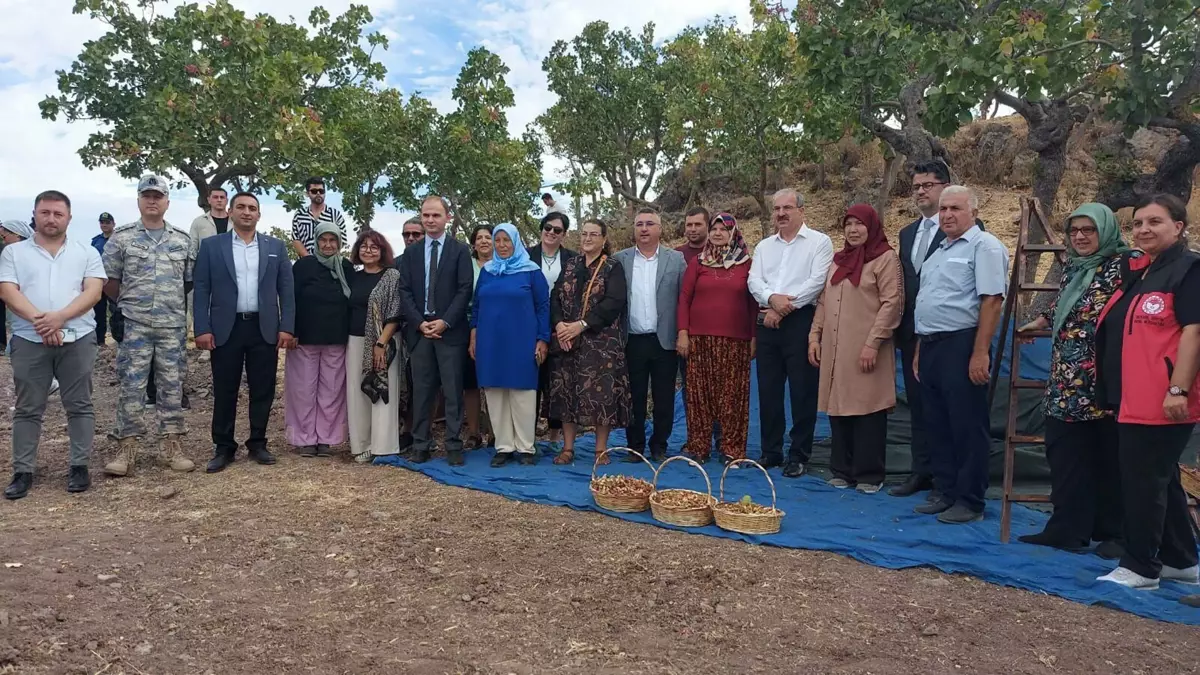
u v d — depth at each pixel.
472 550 4.38
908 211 14.62
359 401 6.52
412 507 5.21
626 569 4.11
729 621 3.52
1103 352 4.09
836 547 4.44
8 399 9.23
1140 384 3.73
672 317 6.48
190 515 4.92
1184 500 3.97
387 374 6.41
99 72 12.63
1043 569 4.09
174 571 3.96
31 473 5.36
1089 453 4.35
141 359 5.84
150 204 5.78
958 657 3.22
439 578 3.97
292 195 12.51
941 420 5.09
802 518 4.98
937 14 7.95
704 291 6.28
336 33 14.55
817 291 5.83
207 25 11.91
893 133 8.46
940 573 4.16
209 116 11.73
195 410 8.78
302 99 13.63
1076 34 6.56
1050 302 7.12
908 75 7.86
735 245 6.29
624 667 3.06
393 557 4.25
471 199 14.23
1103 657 3.23
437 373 6.45
